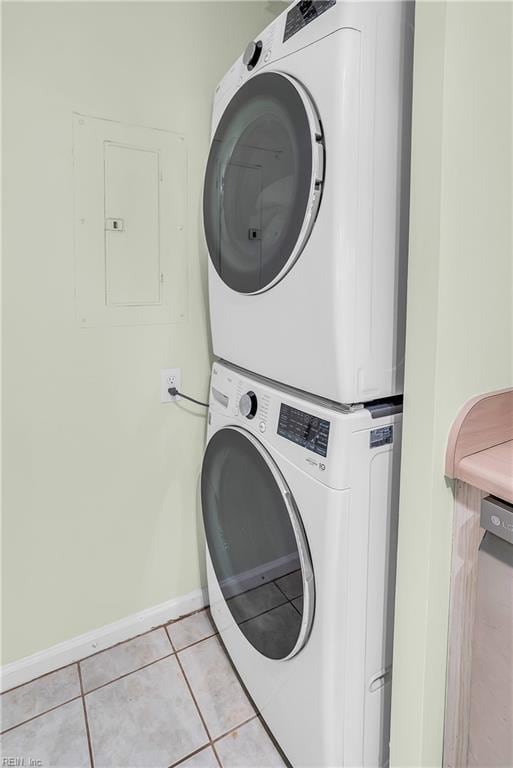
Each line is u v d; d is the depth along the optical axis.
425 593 0.98
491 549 0.93
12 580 1.53
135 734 1.41
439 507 0.96
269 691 1.33
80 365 1.55
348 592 1.04
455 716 1.05
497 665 0.95
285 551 1.15
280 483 1.15
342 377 0.99
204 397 1.81
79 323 1.52
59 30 1.38
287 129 1.02
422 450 0.95
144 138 1.55
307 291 1.03
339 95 0.90
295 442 1.11
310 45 0.98
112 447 1.65
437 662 1.03
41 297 1.45
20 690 1.55
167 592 1.85
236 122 1.25
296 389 1.17
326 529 1.01
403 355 1.06
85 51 1.42
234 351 1.41
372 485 1.04
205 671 1.64
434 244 0.88
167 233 1.64
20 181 1.38
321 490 1.02
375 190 0.96
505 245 1.00
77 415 1.57
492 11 0.90
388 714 1.19
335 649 1.05
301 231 1.00
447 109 0.84
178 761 1.34
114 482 1.67
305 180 0.97
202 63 1.63
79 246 1.49
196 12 1.60
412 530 0.99
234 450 1.38
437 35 0.83
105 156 1.49
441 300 0.89
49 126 1.40
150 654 1.71
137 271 1.60
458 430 0.94
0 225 1.36
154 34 1.53
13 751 1.36
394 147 0.98
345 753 1.12
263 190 1.14
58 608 1.62
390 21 0.94
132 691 1.55
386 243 1.00
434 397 0.92
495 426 1.01
